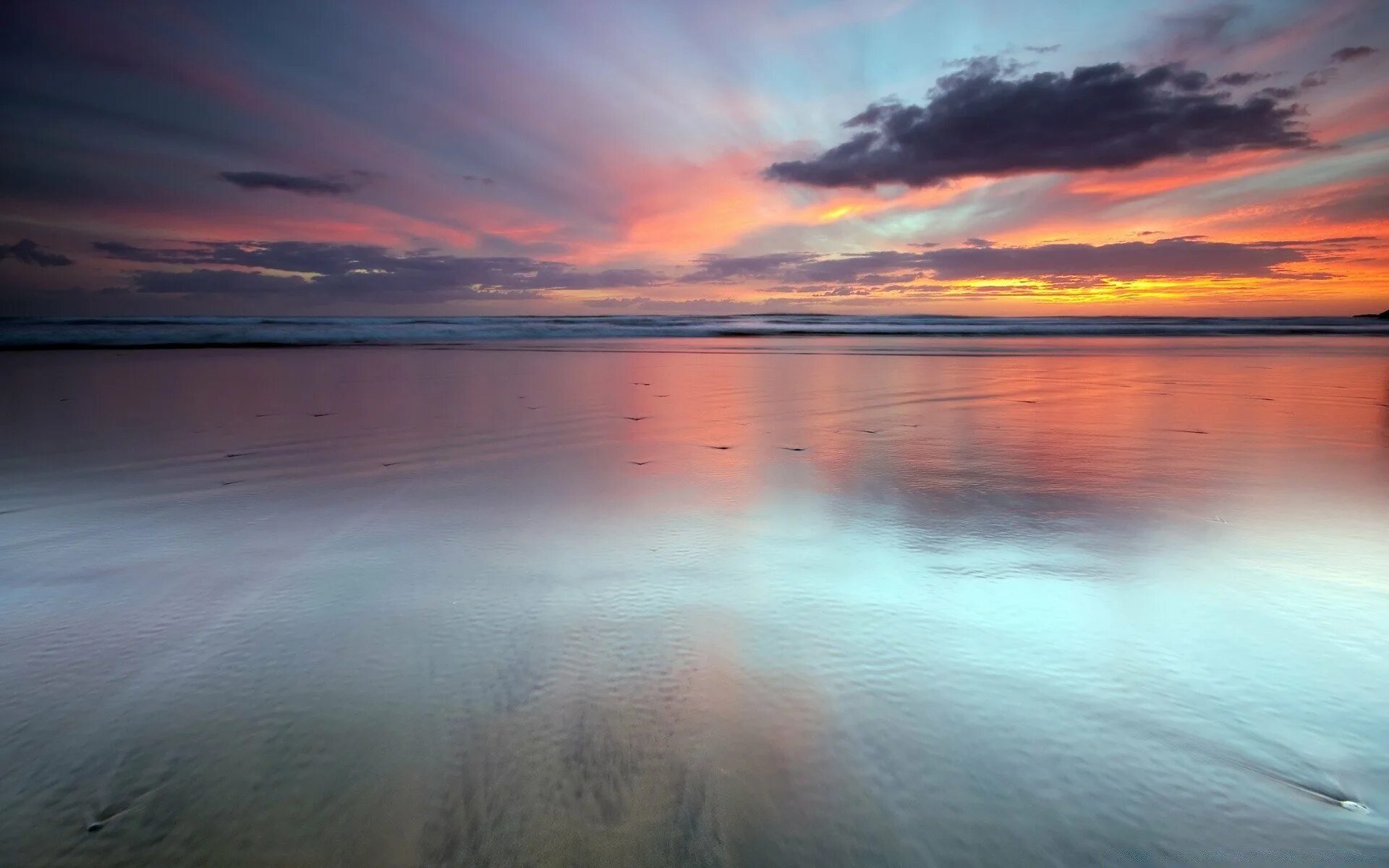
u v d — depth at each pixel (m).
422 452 5.33
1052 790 1.62
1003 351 16.55
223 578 2.87
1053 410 7.30
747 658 2.21
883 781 1.65
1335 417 6.72
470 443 5.65
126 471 4.71
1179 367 12.05
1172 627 2.40
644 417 6.91
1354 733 1.80
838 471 4.72
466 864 1.42
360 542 3.31
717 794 1.61
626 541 3.31
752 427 6.36
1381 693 1.97
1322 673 2.08
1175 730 1.82
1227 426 6.29
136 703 1.97
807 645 2.29
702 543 3.28
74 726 1.87
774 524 3.57
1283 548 3.15
